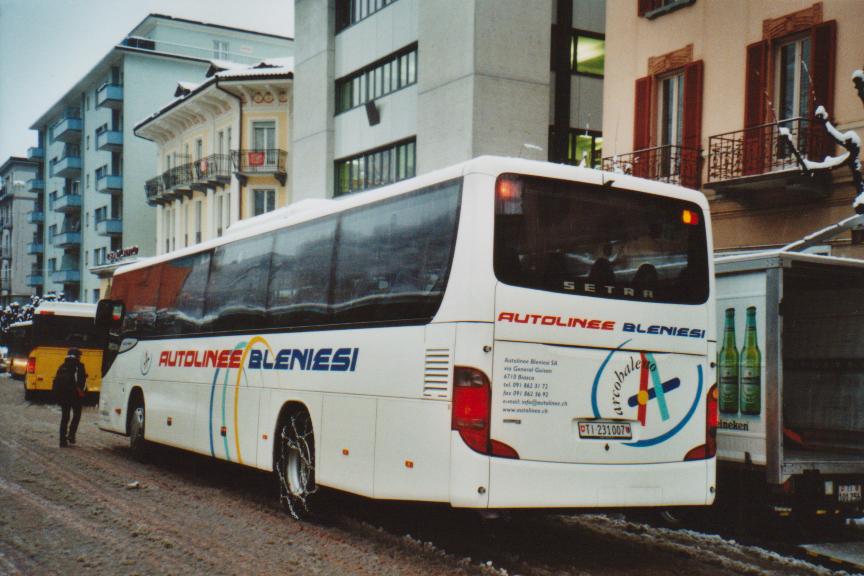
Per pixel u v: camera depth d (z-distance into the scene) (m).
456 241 6.79
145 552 7.31
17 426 18.89
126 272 15.05
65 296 72.88
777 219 16.09
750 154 16.33
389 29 29.44
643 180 7.43
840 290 9.64
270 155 41.22
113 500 9.77
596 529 8.84
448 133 25.41
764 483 8.27
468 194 6.79
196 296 11.93
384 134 29.59
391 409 7.31
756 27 16.53
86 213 69.06
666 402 7.21
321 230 8.93
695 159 17.52
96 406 25.94
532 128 25.36
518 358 6.63
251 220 11.09
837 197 14.99
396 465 7.17
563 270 6.91
